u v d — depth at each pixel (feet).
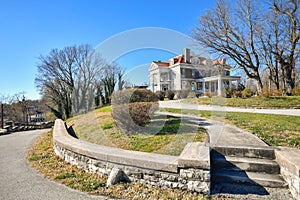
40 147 20.31
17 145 23.41
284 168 9.27
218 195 8.75
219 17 54.90
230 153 11.61
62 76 84.12
